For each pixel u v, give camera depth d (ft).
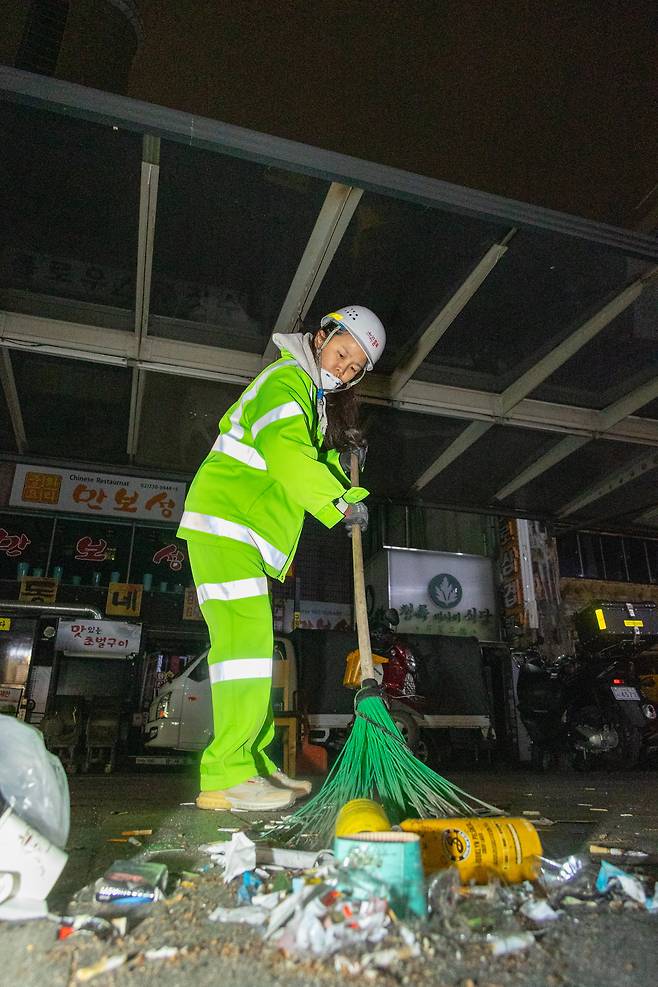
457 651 25.66
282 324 19.48
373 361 7.86
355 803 4.44
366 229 16.20
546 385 23.07
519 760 29.71
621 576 38.50
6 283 18.47
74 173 14.90
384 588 35.94
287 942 2.97
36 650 26.43
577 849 5.49
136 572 33.06
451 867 3.98
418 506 32.78
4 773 3.76
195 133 13.07
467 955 2.96
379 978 2.68
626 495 31.68
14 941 3.06
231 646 6.51
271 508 7.01
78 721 21.47
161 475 30.14
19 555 32.04
